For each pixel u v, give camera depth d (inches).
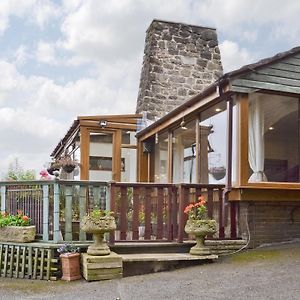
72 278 217.3
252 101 271.1
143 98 520.4
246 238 255.9
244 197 255.4
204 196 260.1
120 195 240.5
